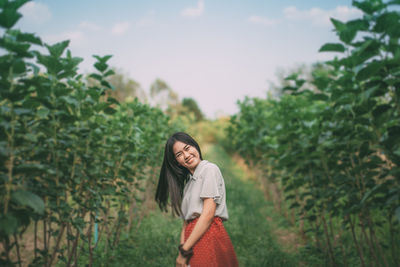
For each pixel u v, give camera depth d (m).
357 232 3.67
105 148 2.52
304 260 3.41
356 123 2.09
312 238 3.98
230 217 4.57
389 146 1.75
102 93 2.19
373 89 1.67
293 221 4.69
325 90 2.41
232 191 6.62
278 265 3.21
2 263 1.62
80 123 2.28
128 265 3.07
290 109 3.47
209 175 1.69
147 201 4.70
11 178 1.42
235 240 3.88
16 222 1.37
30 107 1.62
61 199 1.93
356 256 3.15
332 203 2.59
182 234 1.91
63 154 2.00
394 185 1.79
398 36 1.64
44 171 1.57
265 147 5.24
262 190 7.63
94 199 2.33
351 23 1.77
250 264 3.22
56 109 1.83
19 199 1.35
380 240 3.18
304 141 3.00
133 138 2.83
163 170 2.03
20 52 1.41
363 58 1.77
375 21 1.70
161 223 4.27
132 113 3.12
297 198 4.61
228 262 1.69
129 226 3.89
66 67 1.79
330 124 2.60
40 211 1.37
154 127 4.70
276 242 3.98
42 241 3.43
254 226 4.51
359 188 2.28
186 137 1.85
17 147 1.62
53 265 2.87
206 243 1.64
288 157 3.04
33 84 1.53
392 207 2.06
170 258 3.23
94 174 2.32
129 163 2.96
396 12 1.53
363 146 2.14
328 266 3.13
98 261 3.01
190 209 1.73
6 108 1.46
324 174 2.86
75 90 2.12
